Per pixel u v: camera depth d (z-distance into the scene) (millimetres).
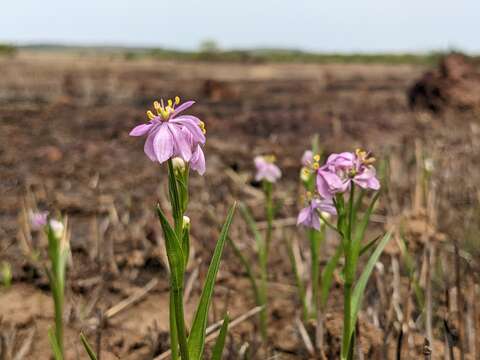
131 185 607
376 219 473
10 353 283
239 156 759
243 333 319
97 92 1566
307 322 318
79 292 363
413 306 329
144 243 433
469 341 283
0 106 1206
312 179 281
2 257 405
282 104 1386
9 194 559
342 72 2916
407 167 611
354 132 949
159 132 161
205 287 172
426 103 1188
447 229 438
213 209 525
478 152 718
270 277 398
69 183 612
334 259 286
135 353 304
